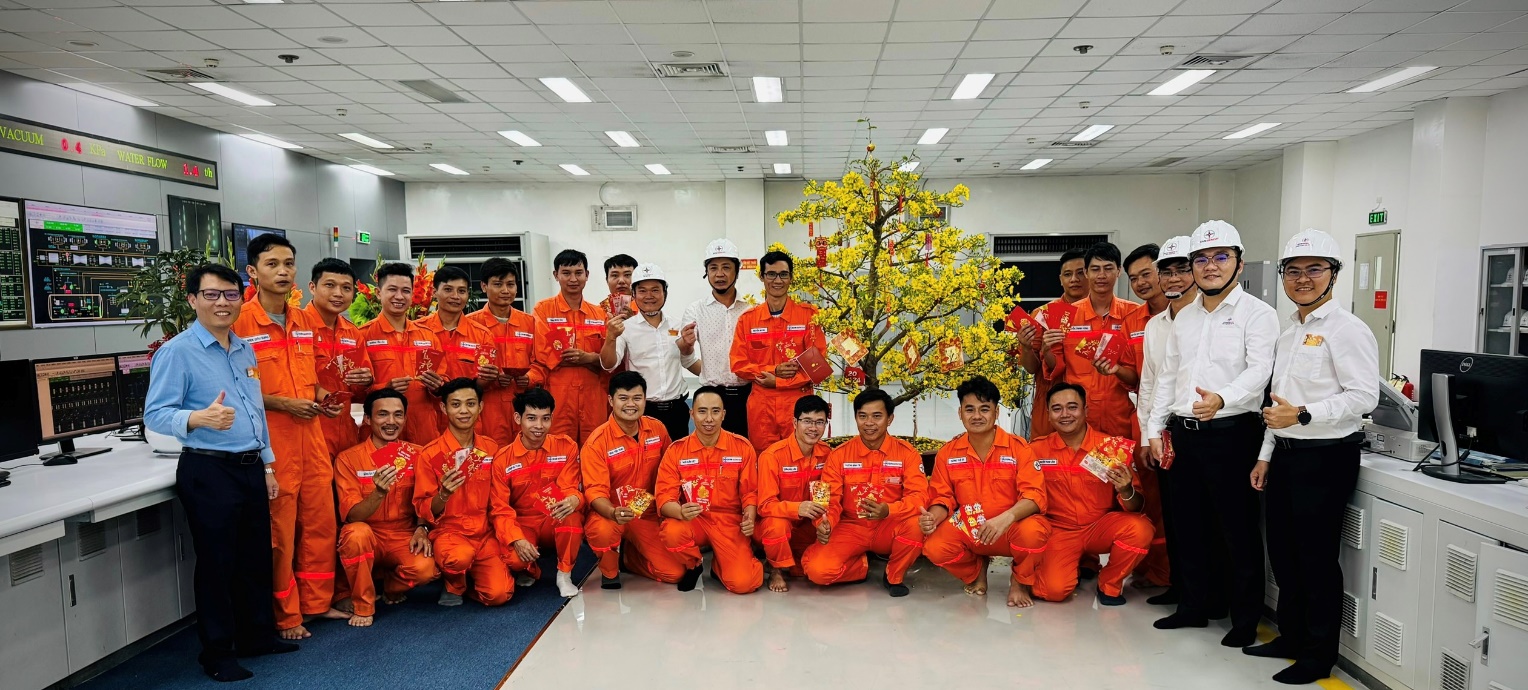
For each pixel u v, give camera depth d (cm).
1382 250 846
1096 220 1197
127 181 707
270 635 292
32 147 619
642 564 372
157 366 265
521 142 891
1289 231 966
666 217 1231
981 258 421
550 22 493
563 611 334
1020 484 336
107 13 470
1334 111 768
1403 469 258
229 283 267
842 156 1005
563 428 422
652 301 420
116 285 693
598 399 430
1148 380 324
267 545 287
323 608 317
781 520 347
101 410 333
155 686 270
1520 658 206
